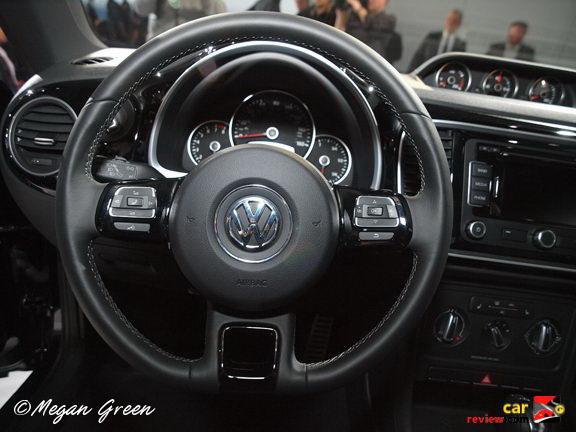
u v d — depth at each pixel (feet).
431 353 4.24
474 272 3.88
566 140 3.78
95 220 2.39
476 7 10.23
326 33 2.32
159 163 3.48
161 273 3.07
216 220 2.33
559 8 9.90
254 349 2.86
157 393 4.56
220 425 4.25
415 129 2.40
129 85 2.33
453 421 4.65
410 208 2.47
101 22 4.82
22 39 4.48
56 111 3.46
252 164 2.30
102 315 2.46
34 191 3.51
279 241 2.34
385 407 4.35
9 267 4.25
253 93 3.75
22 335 4.49
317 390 2.57
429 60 4.96
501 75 5.09
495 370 4.25
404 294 2.51
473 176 3.71
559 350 4.21
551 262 3.79
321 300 3.20
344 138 3.79
